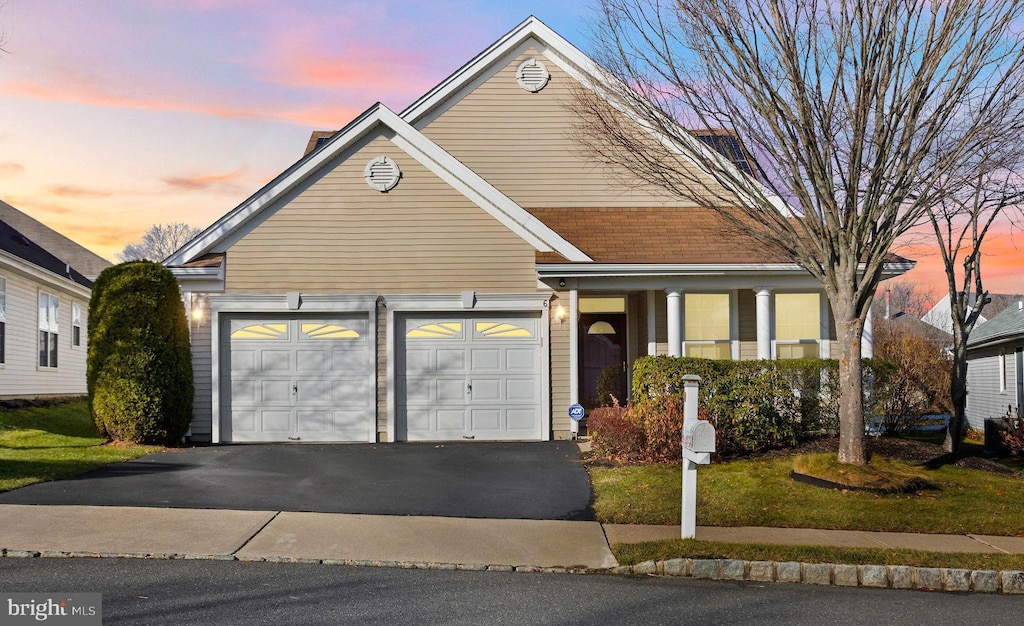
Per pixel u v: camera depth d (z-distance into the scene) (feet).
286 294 48.67
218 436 48.26
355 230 49.26
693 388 27.66
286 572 23.43
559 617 20.26
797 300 53.21
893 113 33.50
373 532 27.89
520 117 57.88
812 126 33.91
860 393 36.17
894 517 30.89
